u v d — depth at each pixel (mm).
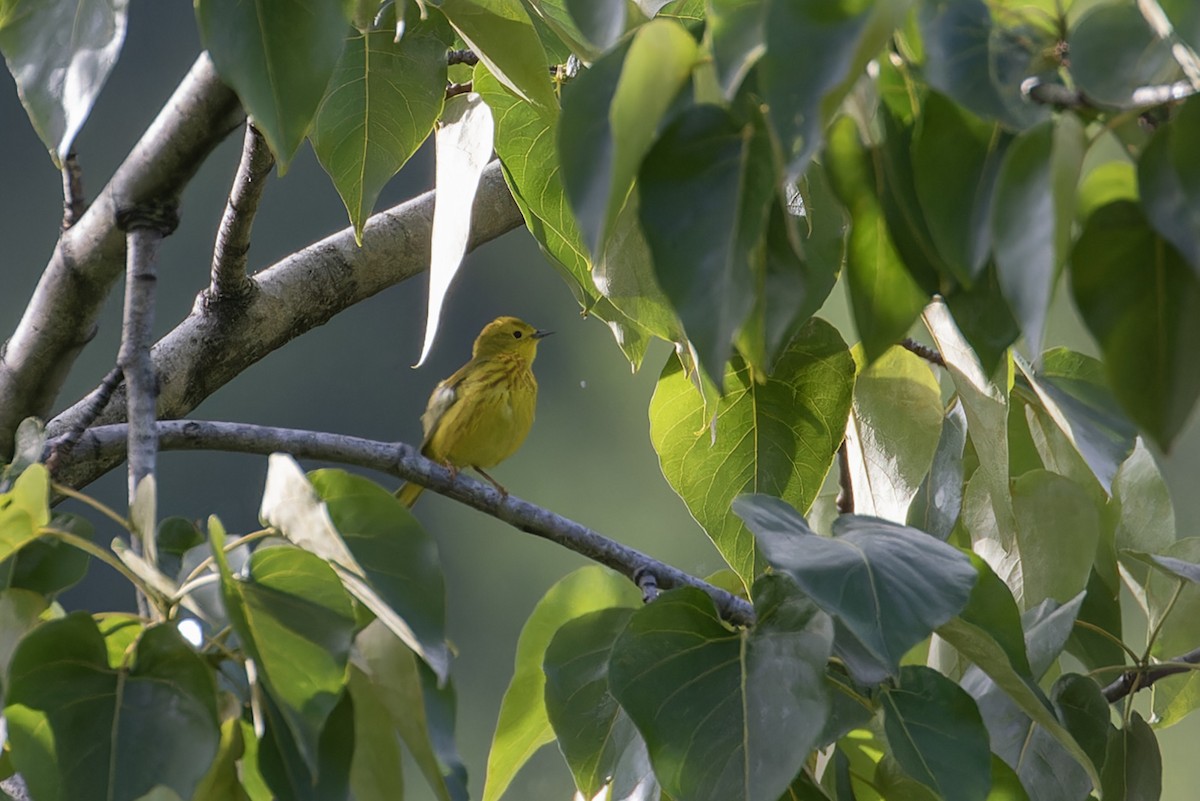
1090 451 6949
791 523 4711
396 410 27625
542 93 5418
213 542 3670
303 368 27359
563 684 5789
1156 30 2963
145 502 3785
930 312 6672
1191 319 2936
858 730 5871
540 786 22656
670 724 4621
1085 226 2977
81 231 5738
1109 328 2973
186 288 27359
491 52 5359
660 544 30609
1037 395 7754
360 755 4102
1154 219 2762
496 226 9078
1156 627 6887
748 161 3033
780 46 2727
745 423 6867
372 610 3963
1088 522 7125
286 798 3840
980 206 3160
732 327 2963
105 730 3617
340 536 3816
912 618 4176
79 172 5832
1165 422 2961
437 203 6227
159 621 3906
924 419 6961
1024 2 3219
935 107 3188
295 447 6500
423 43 6039
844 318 18328
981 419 6672
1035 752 6199
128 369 4934
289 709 3643
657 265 3014
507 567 29625
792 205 4957
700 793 4512
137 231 5359
